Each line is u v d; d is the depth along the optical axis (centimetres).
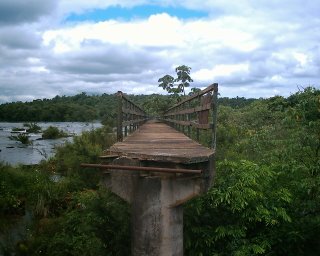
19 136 3366
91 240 671
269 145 896
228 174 641
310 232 639
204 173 468
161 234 448
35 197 1194
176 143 707
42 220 967
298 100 760
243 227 592
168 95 2928
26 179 1402
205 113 651
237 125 1778
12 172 1452
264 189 648
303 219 656
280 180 703
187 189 454
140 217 452
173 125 1485
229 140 1415
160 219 448
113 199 674
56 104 10112
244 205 595
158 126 1670
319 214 663
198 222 616
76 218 812
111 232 638
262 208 598
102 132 1869
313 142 688
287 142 729
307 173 685
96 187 1209
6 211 1194
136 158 455
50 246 757
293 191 689
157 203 449
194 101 953
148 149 569
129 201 459
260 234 611
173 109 1530
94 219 657
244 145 1046
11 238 877
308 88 747
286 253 629
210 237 586
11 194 1289
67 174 1376
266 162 792
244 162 659
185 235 598
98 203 669
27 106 10650
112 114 2155
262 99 2098
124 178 461
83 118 8556
